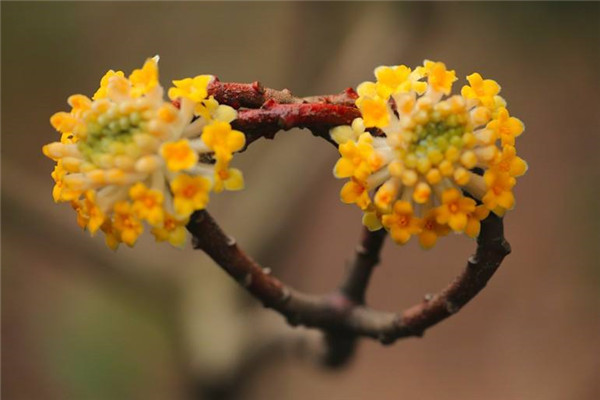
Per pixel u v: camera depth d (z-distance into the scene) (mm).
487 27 1060
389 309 1692
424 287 1714
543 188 1563
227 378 1008
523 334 1531
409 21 1086
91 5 1366
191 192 679
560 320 1498
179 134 684
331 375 840
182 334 1083
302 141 1157
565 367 1450
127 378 1256
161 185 681
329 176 1199
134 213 680
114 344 1271
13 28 1319
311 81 1173
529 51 1043
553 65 1045
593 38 989
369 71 1088
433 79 688
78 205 690
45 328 1374
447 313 739
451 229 688
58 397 1452
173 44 1491
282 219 1130
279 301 759
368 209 692
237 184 682
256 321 1004
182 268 1167
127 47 1472
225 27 1482
